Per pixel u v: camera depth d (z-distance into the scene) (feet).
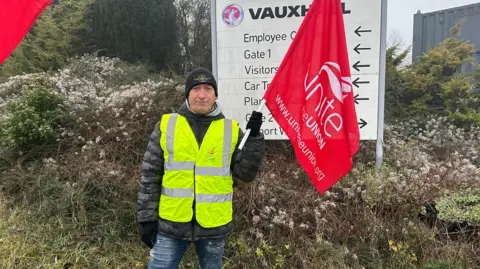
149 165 8.15
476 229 11.96
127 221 13.30
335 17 9.04
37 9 8.27
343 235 12.06
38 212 13.79
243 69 16.03
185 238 8.02
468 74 22.21
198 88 7.92
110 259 12.06
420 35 29.86
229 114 16.33
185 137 7.97
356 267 11.08
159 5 30.68
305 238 11.89
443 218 12.01
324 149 9.29
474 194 13.08
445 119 19.79
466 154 16.55
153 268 8.28
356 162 15.97
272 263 11.28
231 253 11.91
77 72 24.70
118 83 23.58
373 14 14.99
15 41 8.21
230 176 8.29
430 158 16.12
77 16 32.19
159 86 18.65
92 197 13.99
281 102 9.37
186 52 34.94
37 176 15.08
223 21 15.93
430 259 11.16
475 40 26.71
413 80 22.03
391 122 20.53
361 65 15.31
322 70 9.20
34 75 22.43
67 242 12.65
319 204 12.67
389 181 13.23
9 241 12.59
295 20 15.48
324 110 9.25
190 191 7.97
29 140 16.29
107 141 16.07
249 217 12.69
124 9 29.89
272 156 16.22
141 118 16.72
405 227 11.84
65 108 17.34
